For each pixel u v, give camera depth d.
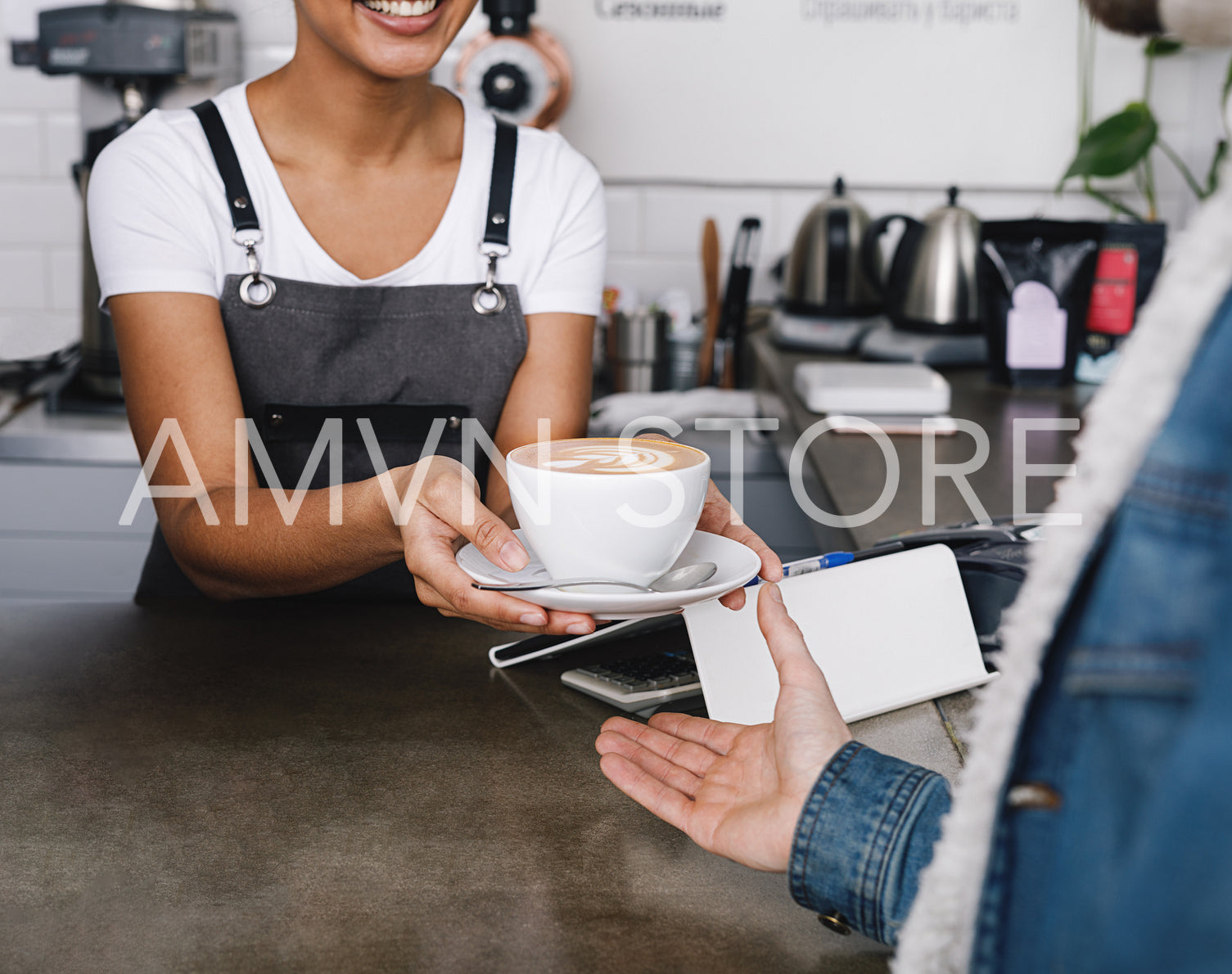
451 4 0.98
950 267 1.95
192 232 1.10
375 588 1.20
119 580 1.92
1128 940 0.28
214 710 0.74
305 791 0.63
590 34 2.36
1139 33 0.36
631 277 2.48
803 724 0.52
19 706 0.74
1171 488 0.30
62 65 1.86
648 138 2.41
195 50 1.89
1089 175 2.15
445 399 1.23
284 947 0.48
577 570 0.66
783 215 2.44
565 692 0.78
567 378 1.25
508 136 1.24
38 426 1.91
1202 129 2.31
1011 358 1.78
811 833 0.49
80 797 0.62
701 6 2.35
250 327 1.15
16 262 2.44
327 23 0.98
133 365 1.06
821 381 1.63
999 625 0.77
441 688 0.78
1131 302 1.77
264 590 0.93
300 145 1.15
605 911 0.52
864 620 0.73
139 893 0.52
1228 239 0.31
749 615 0.70
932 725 0.71
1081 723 0.32
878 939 0.47
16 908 0.51
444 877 0.54
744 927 0.50
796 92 2.38
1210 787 0.26
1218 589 0.29
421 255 1.20
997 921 0.35
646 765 0.60
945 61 2.36
